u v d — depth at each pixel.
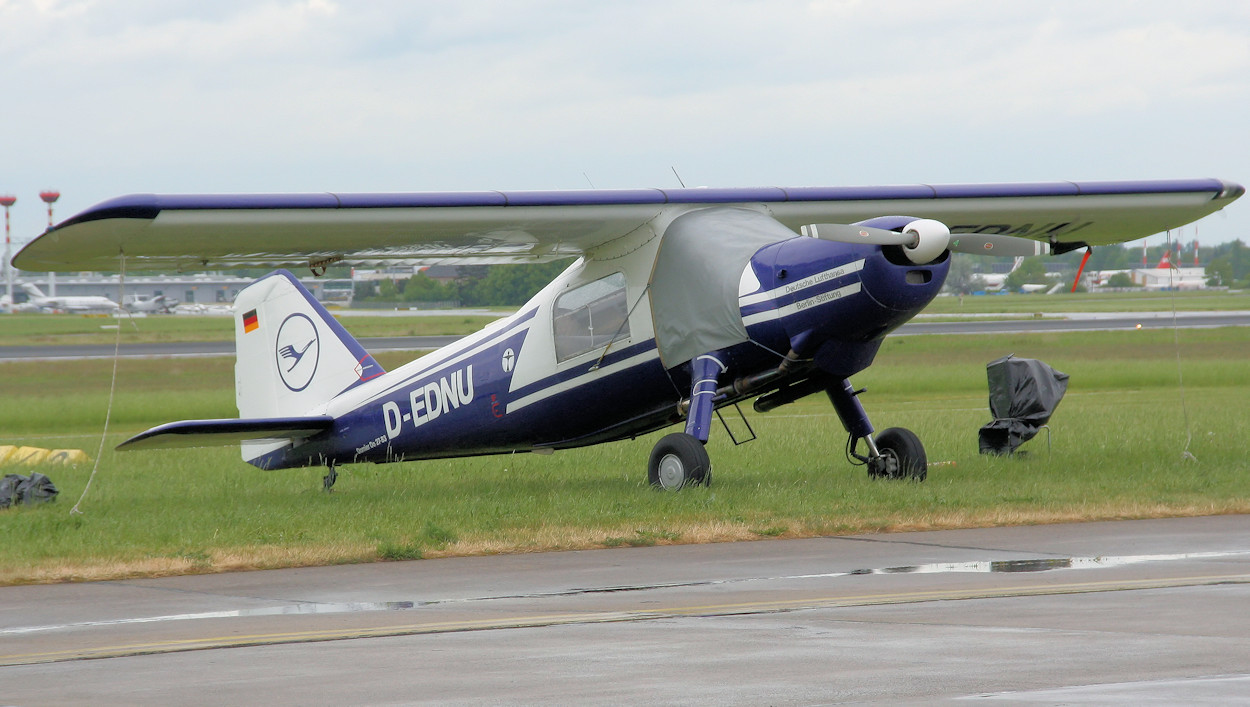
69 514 41.53
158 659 20.97
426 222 45.03
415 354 167.62
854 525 36.56
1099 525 36.88
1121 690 17.66
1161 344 167.75
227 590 28.33
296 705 17.78
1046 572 28.64
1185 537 34.09
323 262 51.34
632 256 48.22
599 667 19.77
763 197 48.75
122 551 33.00
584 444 53.00
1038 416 56.19
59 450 70.56
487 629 23.12
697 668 19.56
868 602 25.17
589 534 35.03
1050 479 46.00
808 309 43.06
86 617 25.28
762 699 17.61
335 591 27.92
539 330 51.03
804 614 23.98
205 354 173.75
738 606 25.03
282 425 54.22
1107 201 54.06
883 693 17.78
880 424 77.19
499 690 18.42
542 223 46.19
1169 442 59.34
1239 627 21.95
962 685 18.12
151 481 55.09
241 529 36.44
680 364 46.59
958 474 48.94
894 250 42.31
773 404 48.97
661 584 28.09
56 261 46.41
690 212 47.62
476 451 54.59
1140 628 21.97
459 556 33.09
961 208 52.66
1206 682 18.05
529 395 51.41
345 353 57.53
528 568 30.88
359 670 19.86
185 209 41.66
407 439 55.69
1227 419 73.19
